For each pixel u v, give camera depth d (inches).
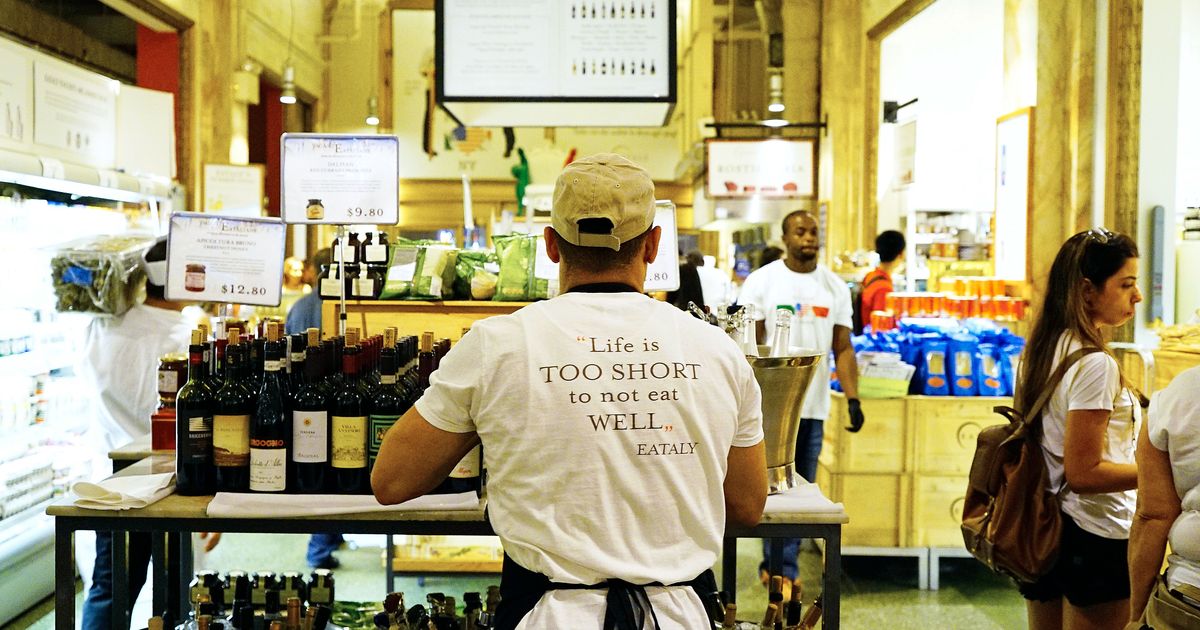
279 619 99.1
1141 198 175.6
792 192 327.3
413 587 174.4
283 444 87.7
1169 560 76.4
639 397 59.9
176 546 120.5
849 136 337.1
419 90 515.8
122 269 134.0
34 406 168.6
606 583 58.6
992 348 181.0
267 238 112.9
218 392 89.4
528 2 156.4
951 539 177.9
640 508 59.1
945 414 178.2
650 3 156.5
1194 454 73.4
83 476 177.9
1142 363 160.6
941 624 158.6
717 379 62.5
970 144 323.3
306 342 91.9
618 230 61.9
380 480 63.8
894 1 289.9
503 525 60.4
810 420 166.9
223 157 339.3
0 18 344.8
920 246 319.6
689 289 177.6
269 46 423.8
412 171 517.3
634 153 512.4
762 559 187.9
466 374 61.5
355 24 511.8
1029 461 100.6
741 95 417.7
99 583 126.1
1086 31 183.2
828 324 169.2
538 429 58.9
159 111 231.1
